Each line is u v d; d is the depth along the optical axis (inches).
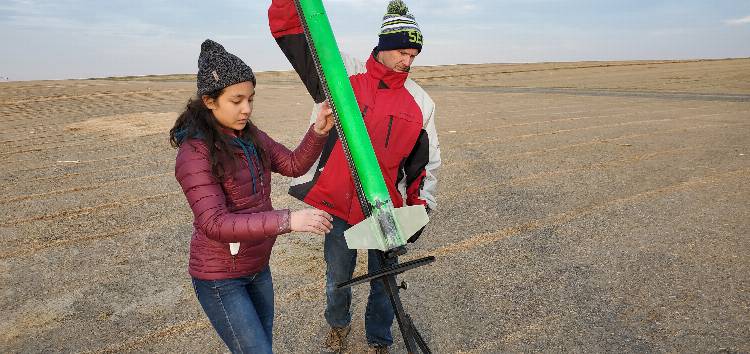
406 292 146.6
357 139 60.4
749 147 331.9
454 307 138.1
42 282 156.2
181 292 148.9
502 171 281.3
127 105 668.1
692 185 247.9
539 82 1127.0
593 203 223.3
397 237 60.7
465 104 664.4
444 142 368.5
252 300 82.2
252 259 74.7
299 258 170.7
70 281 156.6
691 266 158.9
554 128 427.8
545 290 146.1
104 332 128.3
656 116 496.7
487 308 137.3
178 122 68.5
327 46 61.0
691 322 127.6
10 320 134.6
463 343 121.4
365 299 143.6
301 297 144.8
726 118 471.8
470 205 223.5
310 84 88.7
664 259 164.6
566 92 841.5
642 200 226.1
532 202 226.2
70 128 465.4
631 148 336.8
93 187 259.4
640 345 118.7
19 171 296.7
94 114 572.1
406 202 99.8
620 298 140.3
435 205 100.0
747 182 251.4
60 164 313.6
